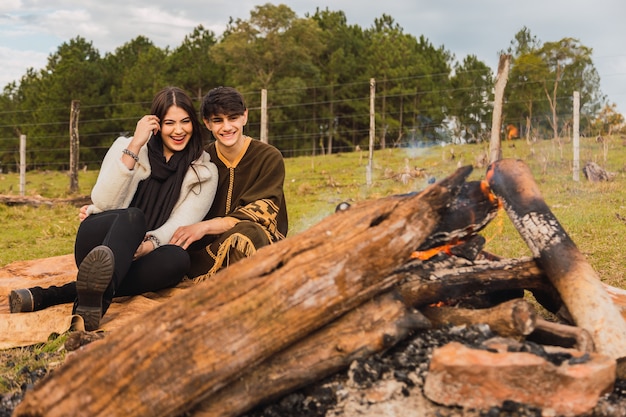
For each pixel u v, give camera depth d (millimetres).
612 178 14562
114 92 56938
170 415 2709
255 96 55250
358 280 2998
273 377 2932
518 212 3701
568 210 10594
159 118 4789
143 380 2688
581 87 34562
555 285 3539
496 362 2762
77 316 4164
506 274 3658
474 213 3707
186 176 4875
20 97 70688
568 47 34219
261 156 5219
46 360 3938
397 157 25844
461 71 48406
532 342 3182
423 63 55312
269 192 5121
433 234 3625
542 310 4672
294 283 2902
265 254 3000
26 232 11594
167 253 4598
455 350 2863
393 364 3055
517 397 2766
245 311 2838
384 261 3043
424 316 3268
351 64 57531
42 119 55406
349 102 56438
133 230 4297
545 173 16094
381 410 2828
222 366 2758
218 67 59719
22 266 6516
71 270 6328
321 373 3018
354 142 57750
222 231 4863
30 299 4652
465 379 2771
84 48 72750
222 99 5020
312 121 56938
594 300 3373
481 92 44750
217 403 2855
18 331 4398
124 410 2662
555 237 3576
